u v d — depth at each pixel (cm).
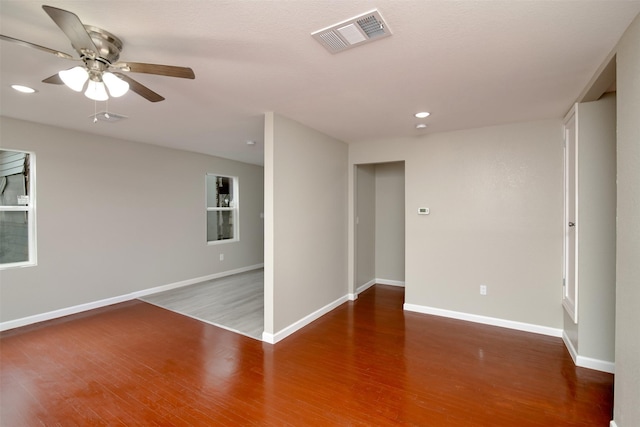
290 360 284
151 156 498
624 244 175
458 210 384
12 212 366
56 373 260
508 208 357
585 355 269
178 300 467
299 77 234
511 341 322
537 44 187
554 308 336
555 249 334
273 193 318
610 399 223
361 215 513
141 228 485
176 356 291
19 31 174
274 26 168
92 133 422
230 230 669
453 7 152
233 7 152
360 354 296
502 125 358
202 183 584
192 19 162
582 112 265
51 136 385
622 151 177
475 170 374
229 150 548
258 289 530
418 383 247
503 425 199
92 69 171
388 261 562
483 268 371
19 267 361
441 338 331
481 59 206
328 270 419
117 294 454
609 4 150
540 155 341
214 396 229
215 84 248
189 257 561
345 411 213
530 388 239
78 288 412
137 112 324
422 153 407
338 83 245
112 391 235
